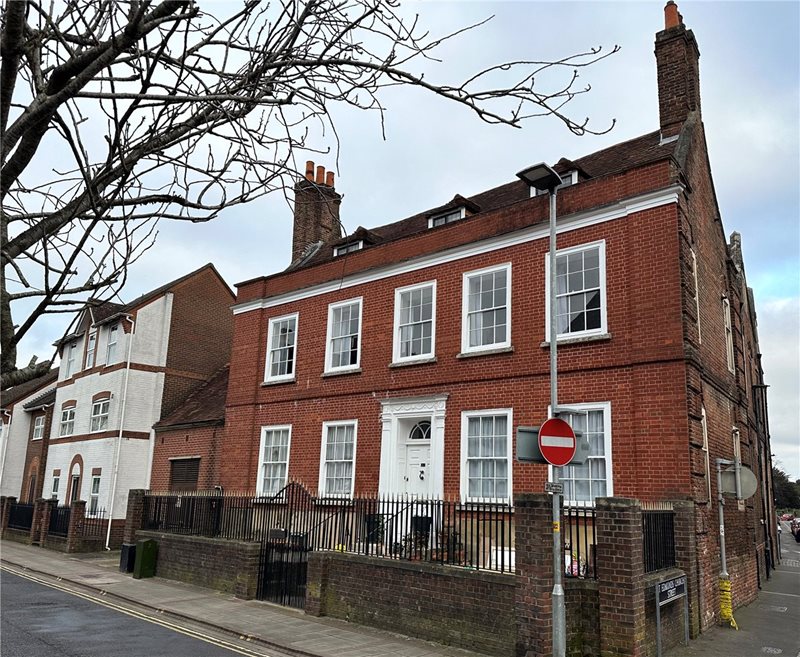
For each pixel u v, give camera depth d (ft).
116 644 31.42
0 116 7.41
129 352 81.46
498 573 31.27
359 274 59.77
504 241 49.65
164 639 32.94
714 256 53.36
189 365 86.89
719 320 53.42
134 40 7.98
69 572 56.13
